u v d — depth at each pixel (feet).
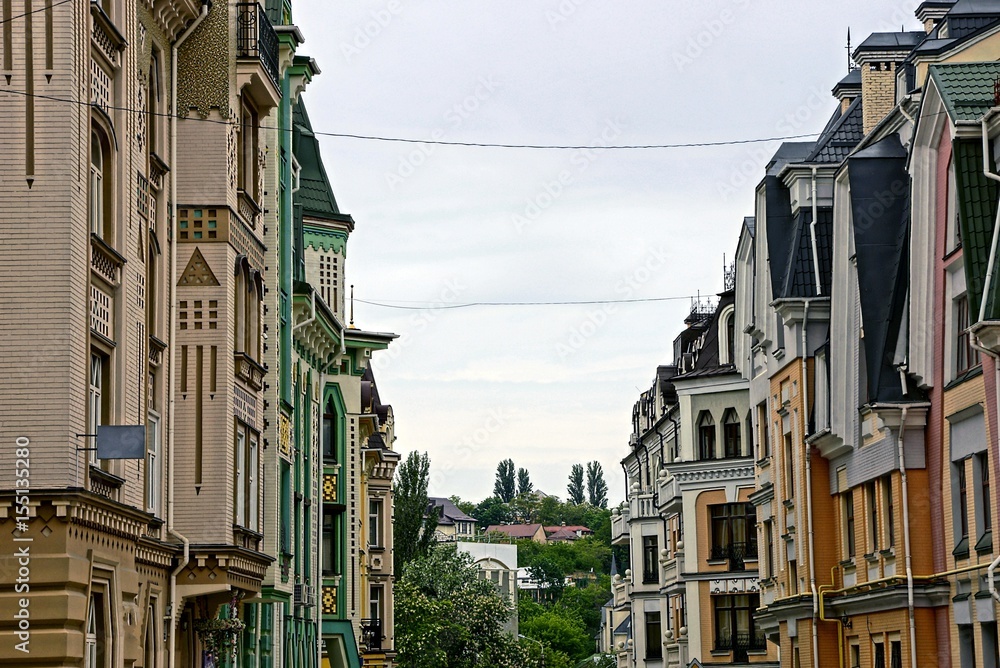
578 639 634.02
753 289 187.83
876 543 148.66
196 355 109.70
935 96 128.36
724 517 248.11
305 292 159.22
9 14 79.87
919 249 134.82
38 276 78.38
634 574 310.65
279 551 142.72
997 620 119.03
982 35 149.38
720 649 244.22
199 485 108.17
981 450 123.95
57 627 76.43
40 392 77.56
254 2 120.67
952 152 123.24
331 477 195.11
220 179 111.34
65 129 79.41
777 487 179.01
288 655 156.35
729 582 245.04
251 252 120.78
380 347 204.85
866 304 141.08
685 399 255.29
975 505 124.98
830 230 169.99
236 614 121.08
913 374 135.95
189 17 108.78
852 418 153.89
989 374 118.42
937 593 132.36
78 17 80.89
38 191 78.84
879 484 145.28
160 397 103.24
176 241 108.99
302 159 191.83
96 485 84.43
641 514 309.01
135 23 94.58
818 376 163.84
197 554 106.01
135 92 94.73
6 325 78.02
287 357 151.23
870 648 148.66
